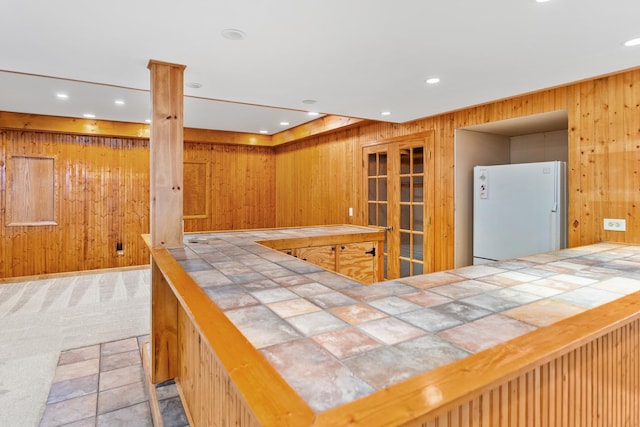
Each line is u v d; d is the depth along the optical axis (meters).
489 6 1.72
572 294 1.38
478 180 3.68
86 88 3.81
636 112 2.61
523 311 1.19
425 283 1.54
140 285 5.09
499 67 2.52
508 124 3.66
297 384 0.73
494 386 0.76
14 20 1.85
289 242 3.00
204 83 2.88
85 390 2.50
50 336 3.40
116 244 5.92
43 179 5.42
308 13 1.79
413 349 0.90
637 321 1.48
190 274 1.69
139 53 2.27
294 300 1.29
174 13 1.79
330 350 0.89
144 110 4.83
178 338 2.46
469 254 4.04
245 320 1.09
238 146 6.93
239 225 6.97
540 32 1.98
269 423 0.60
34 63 2.43
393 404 0.66
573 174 2.97
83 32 1.98
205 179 6.64
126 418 2.20
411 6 1.72
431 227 4.21
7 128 5.05
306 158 6.32
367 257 3.53
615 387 1.36
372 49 2.23
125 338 3.37
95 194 5.76
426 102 3.45
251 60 2.40
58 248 5.53
